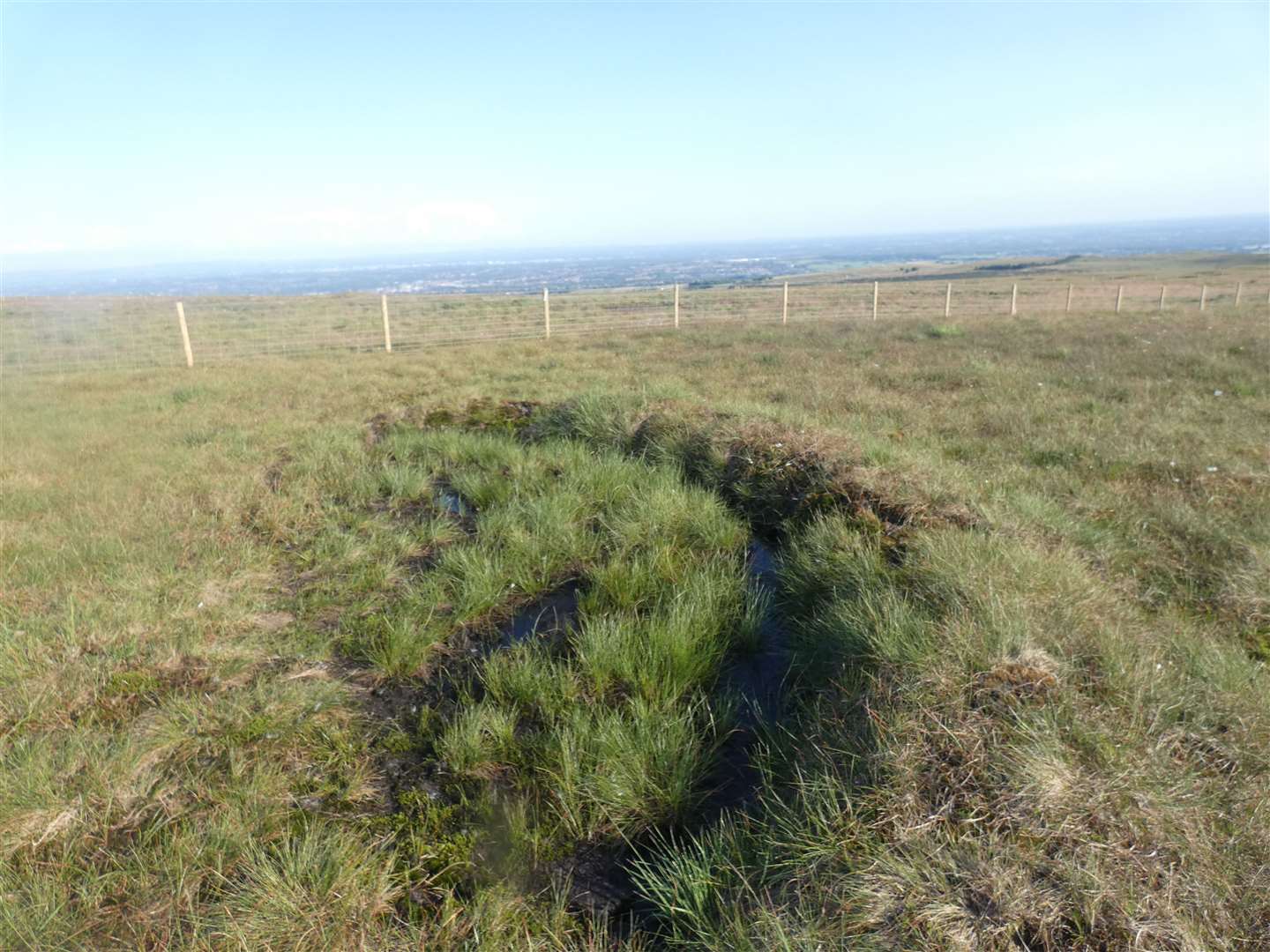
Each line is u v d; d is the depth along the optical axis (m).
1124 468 6.54
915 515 5.00
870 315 25.80
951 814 2.42
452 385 11.82
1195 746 2.76
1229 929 2.07
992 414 8.64
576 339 18.64
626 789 2.91
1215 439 7.35
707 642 3.96
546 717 3.42
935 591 3.76
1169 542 5.06
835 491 5.45
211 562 5.03
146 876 2.54
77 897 2.49
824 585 4.36
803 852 2.46
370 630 4.24
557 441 7.71
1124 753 2.60
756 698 3.70
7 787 2.83
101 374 14.54
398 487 6.46
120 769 2.99
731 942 2.21
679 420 7.39
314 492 6.49
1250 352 12.90
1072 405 9.12
